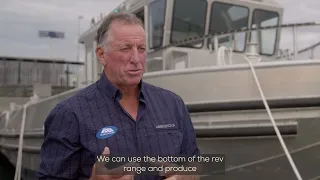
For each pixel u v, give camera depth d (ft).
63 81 49.34
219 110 12.98
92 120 5.34
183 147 6.15
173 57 17.72
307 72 12.46
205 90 13.28
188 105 13.38
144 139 5.45
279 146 12.62
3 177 33.40
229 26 18.78
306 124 12.40
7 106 41.50
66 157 5.23
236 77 12.96
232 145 12.91
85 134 5.27
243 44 18.92
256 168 13.02
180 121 6.13
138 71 5.49
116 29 5.49
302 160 12.75
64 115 5.38
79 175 5.35
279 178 13.01
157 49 18.11
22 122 21.62
